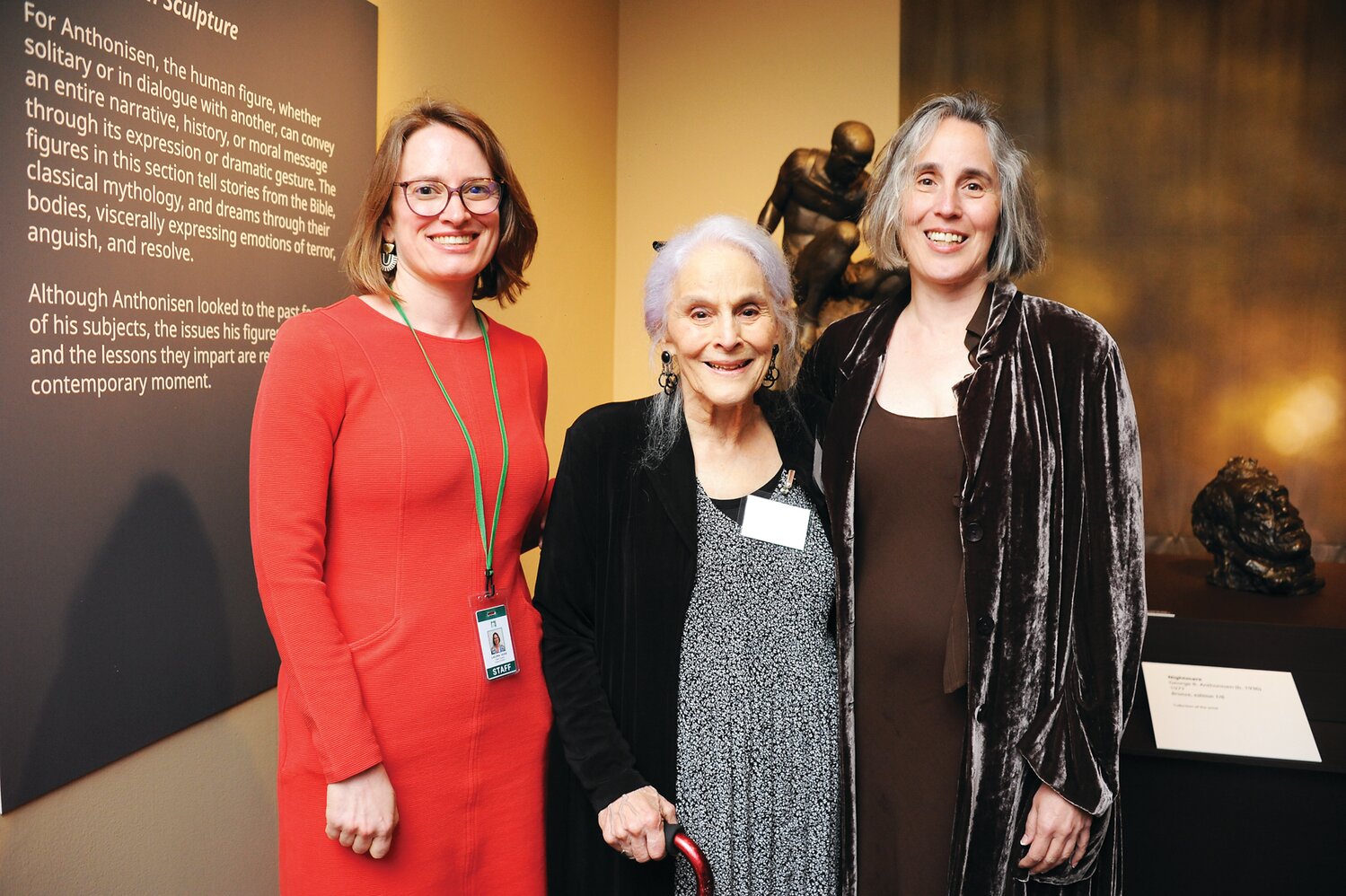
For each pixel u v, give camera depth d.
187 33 1.93
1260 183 4.24
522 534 1.65
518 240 1.71
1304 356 4.23
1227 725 2.08
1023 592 1.50
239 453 2.10
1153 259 4.36
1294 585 2.67
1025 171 1.61
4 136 1.54
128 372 1.80
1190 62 4.28
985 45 4.47
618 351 4.98
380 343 1.51
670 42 4.87
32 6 1.59
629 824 1.40
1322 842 2.01
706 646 1.51
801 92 4.71
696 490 1.55
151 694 1.87
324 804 1.43
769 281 1.48
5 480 1.56
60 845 1.71
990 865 1.50
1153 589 2.77
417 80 2.97
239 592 2.10
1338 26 4.12
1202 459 4.36
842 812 1.60
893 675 1.60
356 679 1.40
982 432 1.53
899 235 1.68
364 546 1.47
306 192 2.33
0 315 1.55
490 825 1.55
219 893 2.11
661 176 4.90
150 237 1.85
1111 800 1.47
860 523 1.65
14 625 1.58
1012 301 1.61
